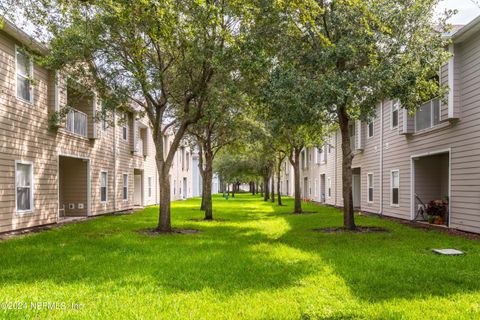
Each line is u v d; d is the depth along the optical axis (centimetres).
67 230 1220
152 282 578
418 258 752
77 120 1612
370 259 746
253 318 432
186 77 1227
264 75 1101
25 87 1215
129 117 2328
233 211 2122
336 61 1074
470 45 1097
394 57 1022
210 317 434
